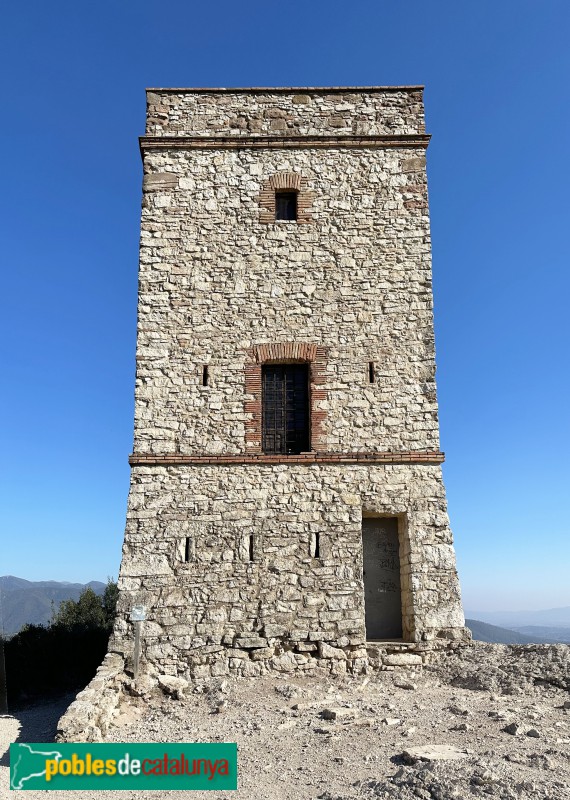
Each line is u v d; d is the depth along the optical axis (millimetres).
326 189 14414
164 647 11609
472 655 11672
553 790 5746
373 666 11719
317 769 6863
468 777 5988
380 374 13414
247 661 11594
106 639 17781
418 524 12578
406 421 13172
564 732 7695
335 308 13750
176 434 12961
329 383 13336
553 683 10062
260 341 13539
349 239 14148
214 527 12391
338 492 12703
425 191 14445
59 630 17703
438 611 12117
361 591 12094
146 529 12312
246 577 12102
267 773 6883
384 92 14984
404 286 13914
